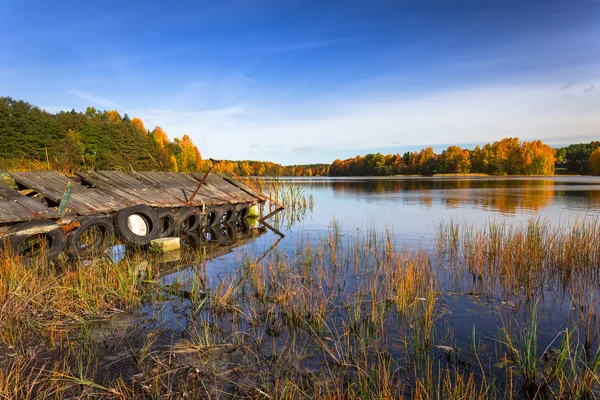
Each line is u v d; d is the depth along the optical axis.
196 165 90.56
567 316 5.71
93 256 9.52
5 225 8.70
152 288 7.07
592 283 7.28
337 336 5.07
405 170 121.38
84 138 56.69
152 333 5.16
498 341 4.91
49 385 3.89
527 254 8.55
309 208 23.50
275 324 5.41
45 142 48.53
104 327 5.36
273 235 13.91
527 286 6.90
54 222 9.21
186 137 105.06
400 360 4.46
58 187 11.10
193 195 14.94
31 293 5.95
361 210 21.38
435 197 29.67
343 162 153.88
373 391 3.82
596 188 39.03
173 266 8.95
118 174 14.35
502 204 23.17
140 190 13.73
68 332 5.19
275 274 7.75
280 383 3.98
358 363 4.34
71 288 6.15
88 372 4.18
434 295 6.41
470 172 105.44
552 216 17.12
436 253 9.95
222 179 19.97
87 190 11.81
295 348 4.75
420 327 5.34
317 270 8.32
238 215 18.45
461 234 12.33
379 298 6.50
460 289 6.99
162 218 13.11
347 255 9.85
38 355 4.54
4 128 46.12
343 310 5.97
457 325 5.41
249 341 4.93
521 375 4.16
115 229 11.05
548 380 4.00
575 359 4.30
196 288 6.93
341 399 3.69
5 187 9.54
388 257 9.27
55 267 8.70
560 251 8.68
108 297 6.29
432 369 4.27
